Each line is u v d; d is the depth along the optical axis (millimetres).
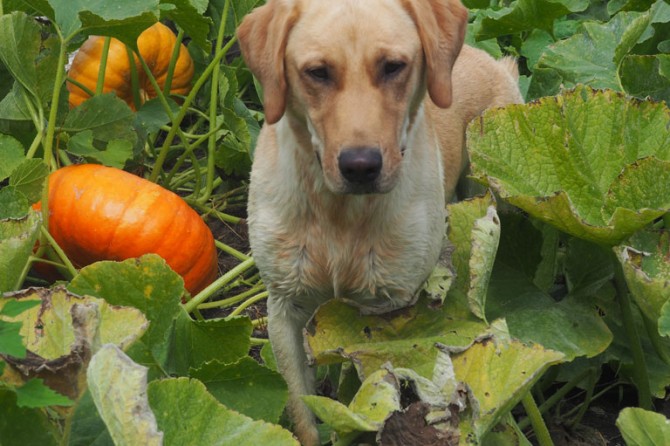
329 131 3586
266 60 3809
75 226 4531
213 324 3654
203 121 6293
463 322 3801
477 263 3645
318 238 3910
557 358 3256
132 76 5828
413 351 3639
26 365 2838
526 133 4176
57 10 4641
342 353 3607
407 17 3752
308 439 4012
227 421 3029
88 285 3559
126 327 3215
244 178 5863
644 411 3135
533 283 4207
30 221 3846
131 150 4859
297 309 4129
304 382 4109
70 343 3170
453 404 3135
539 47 6344
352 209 3840
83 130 4906
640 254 3611
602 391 4266
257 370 3506
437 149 4297
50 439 2926
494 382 3271
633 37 4941
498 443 3420
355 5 3641
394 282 3971
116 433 2639
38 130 4770
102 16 4535
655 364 4133
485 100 5285
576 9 6281
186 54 6262
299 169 3850
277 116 3773
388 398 3193
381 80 3637
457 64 5254
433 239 4031
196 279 4750
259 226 3984
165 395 2994
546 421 4184
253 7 5742
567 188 4184
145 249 4543
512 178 4160
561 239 4629
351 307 3768
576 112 4199
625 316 3953
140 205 4578
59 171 4691
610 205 4043
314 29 3635
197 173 5656
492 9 6496
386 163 3543
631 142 4203
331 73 3607
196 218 4777
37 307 3215
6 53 4637
